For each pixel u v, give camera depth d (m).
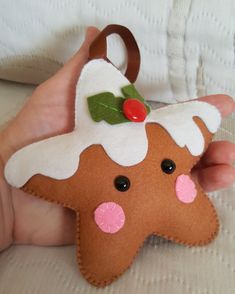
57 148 0.16
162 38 0.21
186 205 0.17
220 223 0.18
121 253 0.16
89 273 0.16
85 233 0.16
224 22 0.19
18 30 0.23
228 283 0.15
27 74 0.26
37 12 0.22
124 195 0.16
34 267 0.17
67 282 0.16
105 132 0.16
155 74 0.22
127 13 0.21
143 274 0.16
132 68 0.21
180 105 0.19
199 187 0.18
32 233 0.18
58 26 0.22
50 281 0.16
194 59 0.21
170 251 0.17
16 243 0.19
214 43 0.20
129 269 0.16
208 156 0.19
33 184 0.16
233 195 0.19
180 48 0.21
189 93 0.23
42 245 0.18
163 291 0.15
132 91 0.18
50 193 0.16
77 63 0.20
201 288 0.15
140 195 0.16
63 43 0.23
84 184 0.16
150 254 0.17
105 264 0.15
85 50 0.20
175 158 0.17
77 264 0.16
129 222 0.16
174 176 0.17
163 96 0.23
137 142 0.16
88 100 0.17
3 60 0.25
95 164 0.16
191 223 0.17
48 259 0.17
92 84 0.18
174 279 0.16
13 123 0.20
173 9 0.20
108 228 0.15
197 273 0.16
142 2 0.20
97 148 0.16
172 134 0.17
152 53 0.21
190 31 0.20
